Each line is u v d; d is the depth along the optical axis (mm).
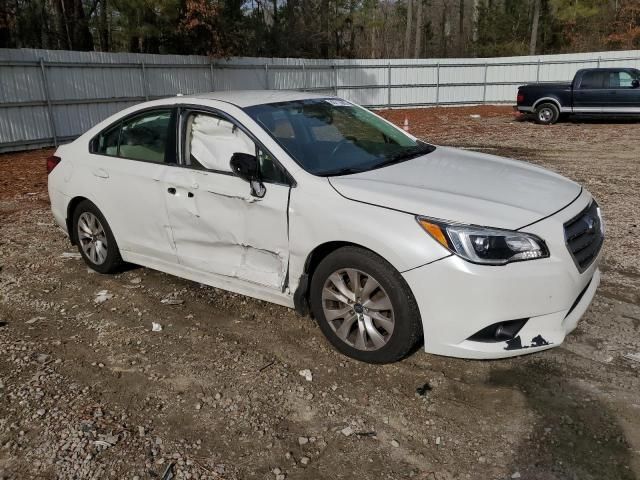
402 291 3295
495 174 3932
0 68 14133
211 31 19797
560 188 3779
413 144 4688
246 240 3953
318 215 3520
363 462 2785
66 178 5238
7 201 8766
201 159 4238
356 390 3363
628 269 5023
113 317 4422
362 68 24875
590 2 30656
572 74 24641
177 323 4281
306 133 4176
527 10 39281
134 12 18906
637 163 10727
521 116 21359
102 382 3527
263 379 3506
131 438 2998
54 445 2951
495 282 3064
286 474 2721
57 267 5547
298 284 3740
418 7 36219
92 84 16312
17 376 3604
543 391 3277
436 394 3293
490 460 2764
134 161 4703
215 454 2869
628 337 3824
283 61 22547
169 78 18672
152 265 4773
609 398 3184
